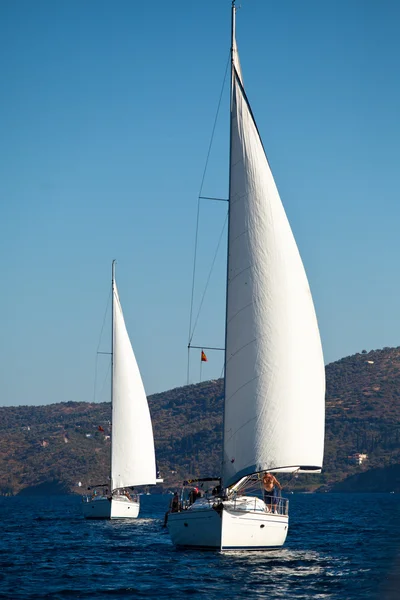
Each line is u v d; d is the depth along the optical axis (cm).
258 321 13988
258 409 13788
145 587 11931
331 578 12338
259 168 14325
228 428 13988
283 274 14100
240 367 13988
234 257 14288
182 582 12181
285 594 11206
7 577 13112
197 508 14275
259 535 14275
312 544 18000
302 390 13950
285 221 14262
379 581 11906
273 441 13712
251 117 14450
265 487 14838
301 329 14075
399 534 19825
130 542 18962
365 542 18125
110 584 12262
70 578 12912
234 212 14400
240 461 13825
